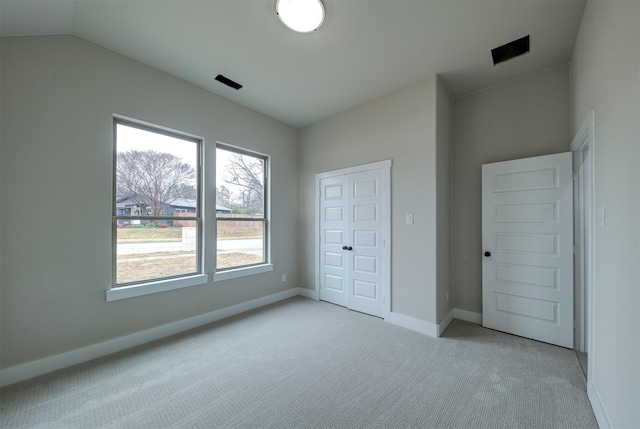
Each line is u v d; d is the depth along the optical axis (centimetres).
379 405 173
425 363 224
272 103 355
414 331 291
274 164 405
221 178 343
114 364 223
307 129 432
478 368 216
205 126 318
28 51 206
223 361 228
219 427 155
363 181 351
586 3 192
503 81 301
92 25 215
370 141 344
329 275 395
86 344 229
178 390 189
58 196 218
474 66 272
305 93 329
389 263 319
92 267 234
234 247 355
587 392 181
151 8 197
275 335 280
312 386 193
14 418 161
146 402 176
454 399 178
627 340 126
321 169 408
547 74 278
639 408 114
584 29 202
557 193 258
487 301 299
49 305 213
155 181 283
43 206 211
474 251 320
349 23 213
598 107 171
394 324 311
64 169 221
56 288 216
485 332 287
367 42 236
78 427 155
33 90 208
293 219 435
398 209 314
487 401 176
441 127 300
